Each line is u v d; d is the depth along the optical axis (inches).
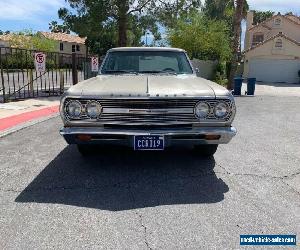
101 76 205.0
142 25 781.3
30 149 218.2
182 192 151.5
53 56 551.8
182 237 113.7
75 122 156.3
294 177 173.8
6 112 349.1
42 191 150.6
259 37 1584.6
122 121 154.7
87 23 740.0
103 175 171.5
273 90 905.5
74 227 119.6
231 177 171.8
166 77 197.2
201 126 158.1
